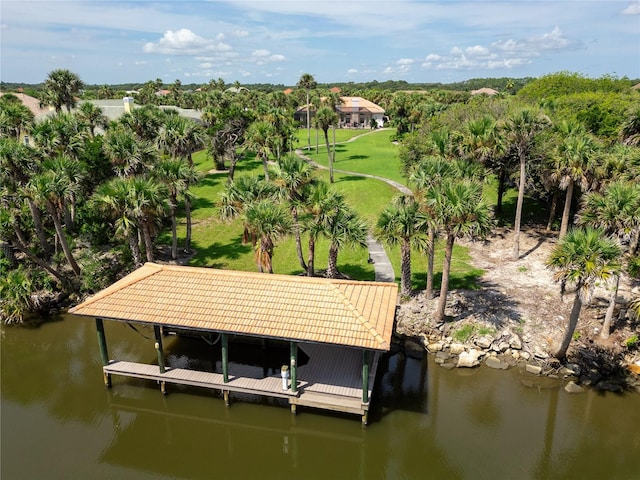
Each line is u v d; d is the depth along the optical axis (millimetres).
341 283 22562
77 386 24344
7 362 26844
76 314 21406
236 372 23453
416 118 92375
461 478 18328
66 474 18766
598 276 20859
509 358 25359
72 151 37094
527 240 39062
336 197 29562
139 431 21391
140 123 43500
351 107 125312
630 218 24016
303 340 19375
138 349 26984
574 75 67500
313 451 20312
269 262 28969
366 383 19953
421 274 33438
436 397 22828
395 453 19766
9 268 35125
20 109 44594
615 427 20875
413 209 27938
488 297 29172
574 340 25469
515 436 20391
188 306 21406
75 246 37344
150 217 31047
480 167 32688
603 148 35219
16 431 21281
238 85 114688
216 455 20078
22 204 37531
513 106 44844
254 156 74062
